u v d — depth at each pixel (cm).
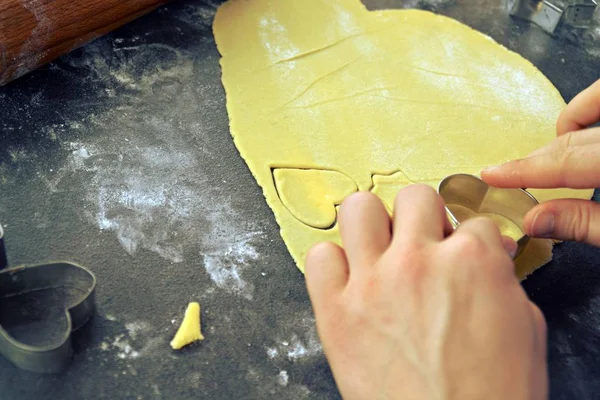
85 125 44
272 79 48
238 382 35
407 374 27
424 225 30
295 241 40
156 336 36
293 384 35
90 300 35
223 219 41
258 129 45
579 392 36
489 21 55
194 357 36
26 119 44
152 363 35
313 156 44
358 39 52
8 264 38
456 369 26
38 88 46
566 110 42
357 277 30
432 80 50
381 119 47
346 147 45
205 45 50
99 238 39
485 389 26
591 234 36
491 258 29
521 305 28
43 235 39
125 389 34
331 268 31
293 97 47
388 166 44
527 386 27
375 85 49
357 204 31
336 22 53
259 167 43
